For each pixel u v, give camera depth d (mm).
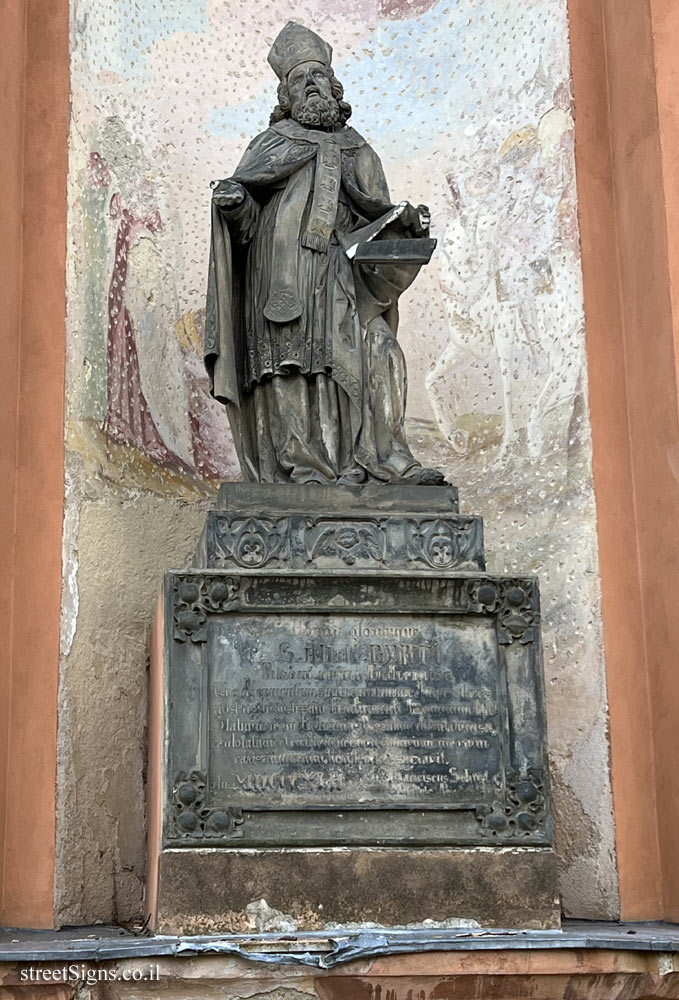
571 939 5668
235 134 8469
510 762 6062
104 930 6523
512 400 7871
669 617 6973
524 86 8156
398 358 6617
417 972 5602
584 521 7289
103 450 7316
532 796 6027
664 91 7438
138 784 7113
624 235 7551
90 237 7480
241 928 5781
